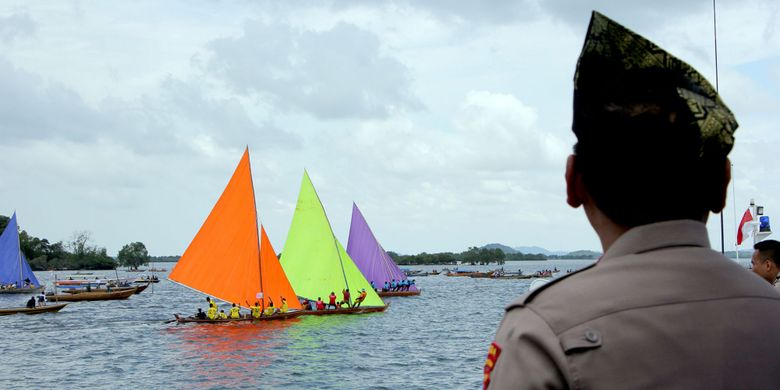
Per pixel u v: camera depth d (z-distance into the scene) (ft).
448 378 112.47
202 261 170.91
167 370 121.70
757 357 7.88
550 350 7.75
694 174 8.36
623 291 8.03
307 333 166.91
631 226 8.59
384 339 159.74
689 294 8.02
